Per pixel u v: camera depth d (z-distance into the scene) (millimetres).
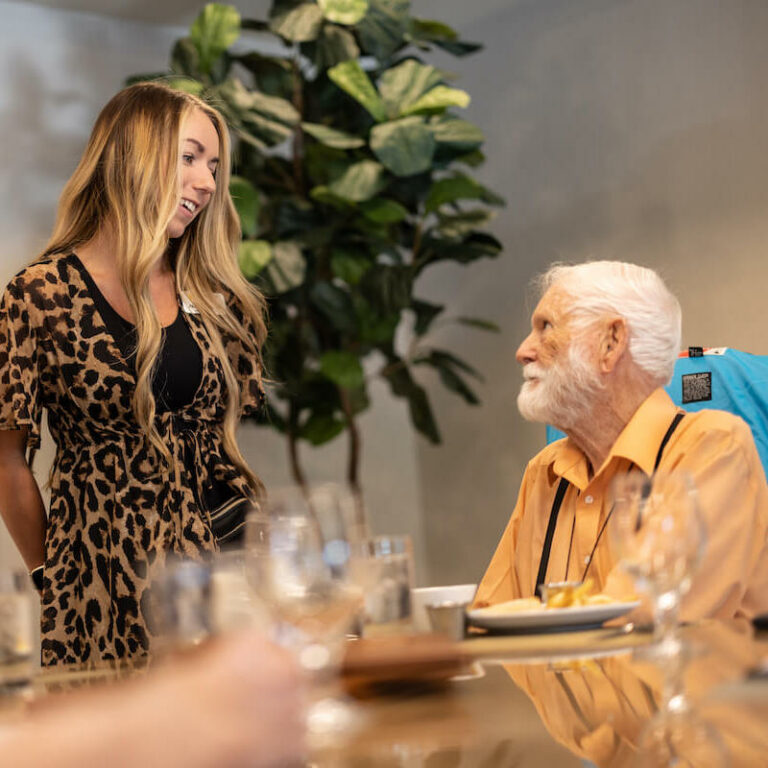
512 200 5289
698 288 4477
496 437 5457
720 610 1455
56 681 1072
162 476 1930
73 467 1944
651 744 619
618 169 4785
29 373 1911
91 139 2078
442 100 4395
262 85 4648
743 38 4273
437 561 5805
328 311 4566
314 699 831
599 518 1657
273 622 829
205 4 5000
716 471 1512
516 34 5242
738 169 4316
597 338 1679
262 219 4652
